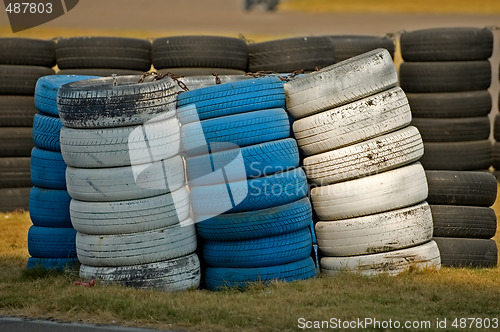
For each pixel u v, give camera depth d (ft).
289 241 96.53
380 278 96.84
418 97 168.35
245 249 95.50
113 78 103.09
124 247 94.02
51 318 82.64
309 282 95.55
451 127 167.02
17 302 87.66
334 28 471.62
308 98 100.17
